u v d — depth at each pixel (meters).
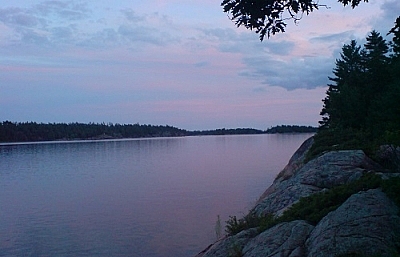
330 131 24.33
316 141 22.91
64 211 36.84
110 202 40.72
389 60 30.31
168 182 54.34
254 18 5.59
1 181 63.62
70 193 48.94
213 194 41.28
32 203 42.25
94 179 62.59
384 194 8.23
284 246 8.20
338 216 7.83
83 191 50.16
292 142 166.25
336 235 7.40
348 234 7.32
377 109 24.73
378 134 20.64
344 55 45.84
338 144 20.17
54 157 111.56
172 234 26.02
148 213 33.44
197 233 25.81
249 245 9.30
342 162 13.58
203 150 133.00
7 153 128.00
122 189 50.22
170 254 22.02
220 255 9.91
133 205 38.03
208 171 65.44
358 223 7.48
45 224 31.52
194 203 36.66
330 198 9.38
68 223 31.50
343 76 43.84
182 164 82.62
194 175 60.81
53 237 27.23
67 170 78.62
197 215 31.20
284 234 8.66
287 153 99.69
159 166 80.38
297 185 13.23
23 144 184.88
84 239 26.25
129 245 24.28
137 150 139.12
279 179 22.58
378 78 30.16
